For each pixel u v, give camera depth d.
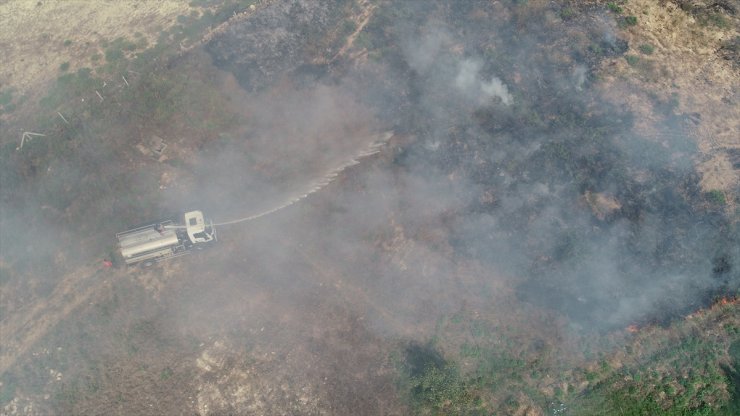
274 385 29.77
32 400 29.12
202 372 29.94
